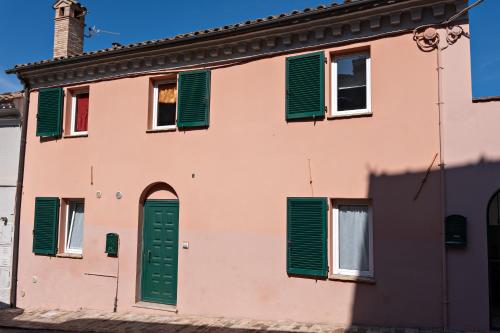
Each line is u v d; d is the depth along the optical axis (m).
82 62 10.28
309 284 7.84
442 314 6.82
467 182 6.86
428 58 7.30
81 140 10.40
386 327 7.18
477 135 6.88
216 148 8.91
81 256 10.05
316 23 8.00
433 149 7.13
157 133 9.55
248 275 8.35
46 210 10.51
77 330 8.36
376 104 7.59
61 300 10.15
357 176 7.63
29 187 10.92
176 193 9.26
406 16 7.46
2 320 9.36
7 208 11.05
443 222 6.91
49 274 10.38
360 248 7.73
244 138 8.66
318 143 8.00
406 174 7.27
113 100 10.15
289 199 8.07
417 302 7.02
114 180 9.90
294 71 8.27
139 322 8.59
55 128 10.60
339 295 7.58
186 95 9.28
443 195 6.95
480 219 6.73
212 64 9.16
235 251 8.52
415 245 7.11
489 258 6.75
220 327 7.86
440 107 7.14
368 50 7.92
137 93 9.89
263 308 8.16
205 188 8.94
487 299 6.61
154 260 9.46
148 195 9.70
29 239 10.73
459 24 7.13
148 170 9.56
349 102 8.09
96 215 10.00
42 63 10.59
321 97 7.96
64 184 10.48
